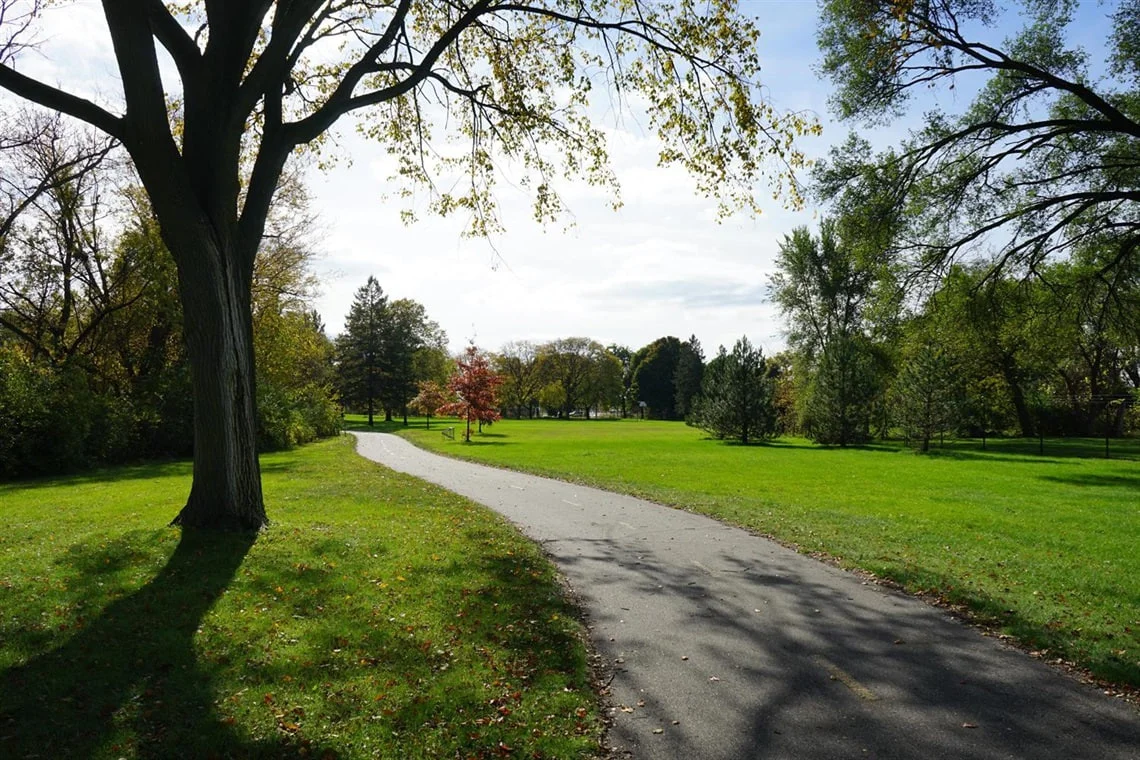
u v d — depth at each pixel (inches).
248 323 395.5
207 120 366.9
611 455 1267.2
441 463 1125.7
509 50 527.5
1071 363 2010.3
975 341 990.4
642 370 4635.8
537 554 404.2
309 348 1652.3
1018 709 201.3
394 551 374.3
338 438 1993.1
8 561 331.9
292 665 219.0
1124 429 2155.5
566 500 653.3
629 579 352.5
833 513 566.6
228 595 281.3
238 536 366.0
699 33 437.1
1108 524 531.8
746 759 173.2
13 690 194.7
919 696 210.4
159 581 294.7
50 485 834.8
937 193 826.8
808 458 1211.9
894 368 1769.2
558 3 478.6
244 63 375.6
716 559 399.5
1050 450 1472.7
